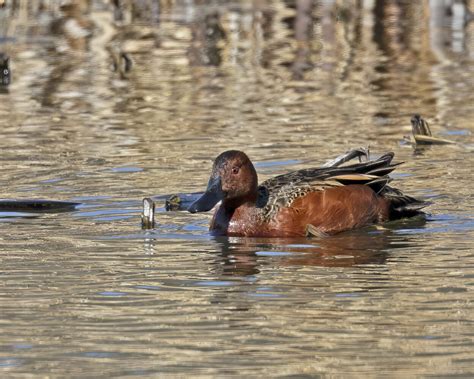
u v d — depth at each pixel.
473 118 19.19
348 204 13.16
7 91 21.78
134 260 11.89
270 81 22.70
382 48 25.91
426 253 12.01
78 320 9.96
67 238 12.77
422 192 14.54
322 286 10.88
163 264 11.74
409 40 26.59
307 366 8.82
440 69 23.66
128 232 13.04
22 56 24.66
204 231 13.21
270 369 8.77
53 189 14.88
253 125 18.84
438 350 9.11
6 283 11.06
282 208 13.05
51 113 19.91
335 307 10.23
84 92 21.64
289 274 11.33
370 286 10.84
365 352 9.09
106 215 13.77
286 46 26.00
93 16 27.80
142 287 10.93
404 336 9.44
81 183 15.20
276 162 16.27
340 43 26.28
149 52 25.31
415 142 17.42
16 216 13.77
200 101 20.84
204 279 11.19
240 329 9.70
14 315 10.11
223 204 13.27
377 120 19.19
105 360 9.02
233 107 20.31
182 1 28.91
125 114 19.80
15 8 27.16
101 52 25.20
